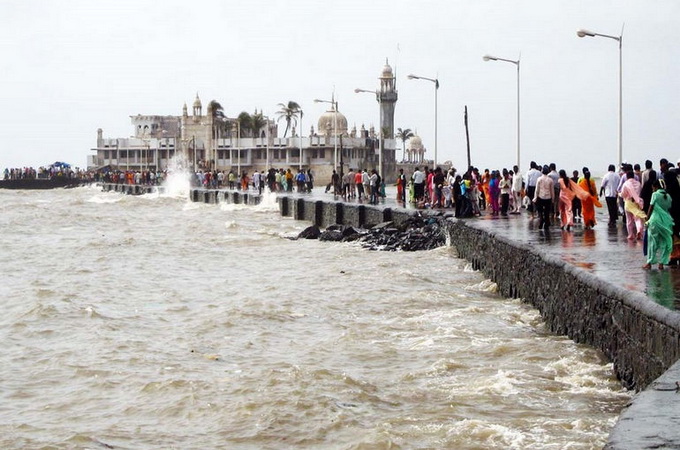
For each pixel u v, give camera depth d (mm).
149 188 137125
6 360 22875
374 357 21766
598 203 37844
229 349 23547
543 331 24203
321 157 168750
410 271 37938
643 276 20656
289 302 30328
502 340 22703
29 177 194750
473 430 15453
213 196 111125
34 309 29391
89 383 20234
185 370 21094
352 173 78812
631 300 17500
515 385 18281
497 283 32625
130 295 33969
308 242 55906
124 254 51406
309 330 25859
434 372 19859
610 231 34938
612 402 16969
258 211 90938
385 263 41156
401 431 15695
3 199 133875
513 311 27078
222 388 19141
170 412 17766
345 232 56406
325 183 167125
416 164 189750
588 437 14953
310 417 16922
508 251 30750
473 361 20828
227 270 42656
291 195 88688
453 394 17984
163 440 16156
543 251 26672
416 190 62062
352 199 76812
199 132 192875
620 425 10328
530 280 27578
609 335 19094
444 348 22172
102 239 61125
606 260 24203
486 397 17594
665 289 18297
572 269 22547
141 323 27812
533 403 17125
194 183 139000
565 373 18984
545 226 35781
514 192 49656
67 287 36281
